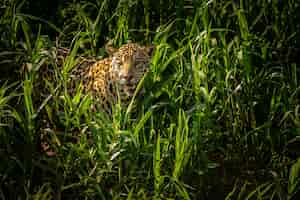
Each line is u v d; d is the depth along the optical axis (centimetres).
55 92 1080
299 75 1240
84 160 989
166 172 992
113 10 1335
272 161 1079
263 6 1264
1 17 1304
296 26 1298
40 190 942
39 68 1127
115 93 1067
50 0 1384
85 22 1248
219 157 1091
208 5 1278
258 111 1149
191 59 1098
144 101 1036
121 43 1226
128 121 1020
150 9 1330
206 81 1061
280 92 1115
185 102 1120
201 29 1230
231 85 1160
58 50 1167
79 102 1094
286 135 1123
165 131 1053
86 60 1141
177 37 1265
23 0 1270
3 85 1090
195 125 1015
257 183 1045
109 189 988
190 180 1021
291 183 974
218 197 1018
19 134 1094
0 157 1009
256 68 1200
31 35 1284
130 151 982
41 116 1116
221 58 1205
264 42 1241
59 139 1073
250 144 1109
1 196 958
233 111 1122
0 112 1025
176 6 1284
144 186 984
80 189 984
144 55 1079
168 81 1059
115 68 1065
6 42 1215
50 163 1009
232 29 1288
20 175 1020
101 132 991
